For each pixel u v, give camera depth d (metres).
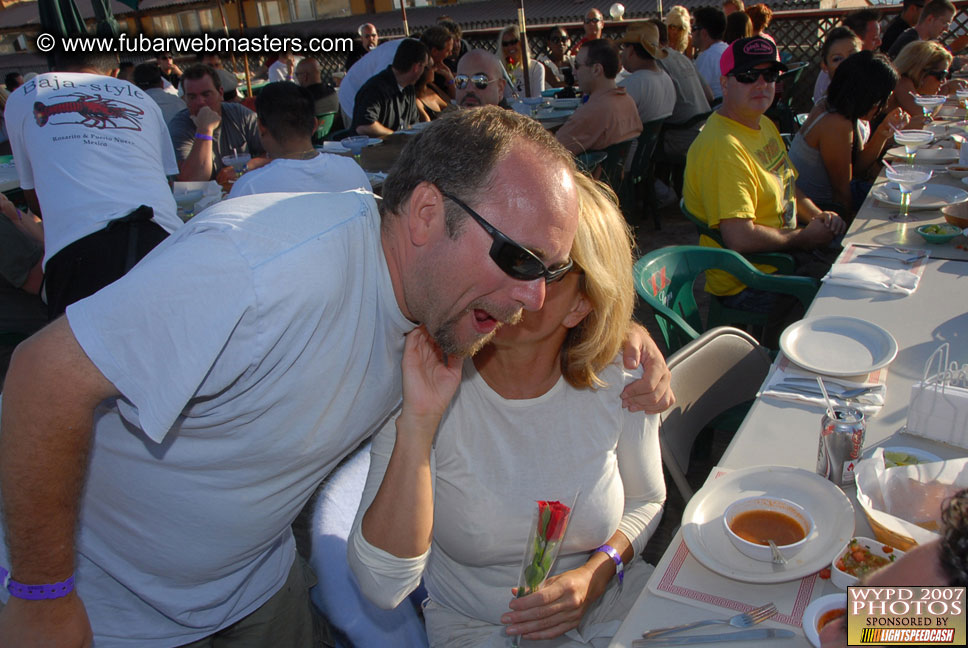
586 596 1.38
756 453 1.50
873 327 1.88
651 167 5.70
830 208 3.89
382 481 1.25
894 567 0.88
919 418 1.49
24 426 0.95
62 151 2.36
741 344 2.04
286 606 1.68
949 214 2.65
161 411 0.96
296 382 1.04
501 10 20.62
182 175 4.35
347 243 1.02
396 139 5.09
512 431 1.39
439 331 1.06
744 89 2.95
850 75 3.60
